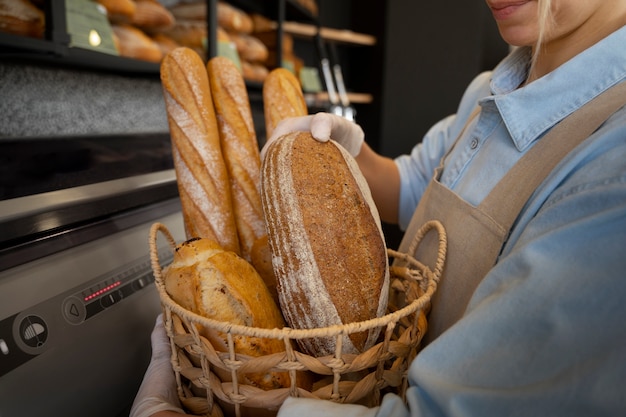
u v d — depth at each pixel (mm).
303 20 2863
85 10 1022
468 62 3254
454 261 563
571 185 374
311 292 479
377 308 497
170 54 683
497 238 515
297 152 524
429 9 3234
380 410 377
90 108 1313
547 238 348
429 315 603
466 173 613
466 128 708
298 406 397
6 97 1039
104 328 595
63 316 546
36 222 574
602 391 292
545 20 464
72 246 623
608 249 322
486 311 353
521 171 512
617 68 474
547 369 317
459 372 349
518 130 524
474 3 3150
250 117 735
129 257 698
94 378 559
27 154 945
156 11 1356
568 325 317
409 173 954
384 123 3486
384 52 3377
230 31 1870
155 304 702
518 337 336
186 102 664
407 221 982
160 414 447
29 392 475
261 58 2041
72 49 890
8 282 509
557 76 495
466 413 323
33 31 845
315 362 421
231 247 643
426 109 3408
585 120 471
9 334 480
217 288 474
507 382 328
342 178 520
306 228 484
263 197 521
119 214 761
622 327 302
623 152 350
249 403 444
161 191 869
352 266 489
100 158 1005
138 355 645
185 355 505
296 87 789
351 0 3564
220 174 657
